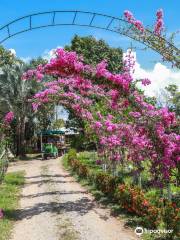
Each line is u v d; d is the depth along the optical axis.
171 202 12.74
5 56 56.88
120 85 13.88
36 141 55.66
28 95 46.38
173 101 15.08
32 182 25.88
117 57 52.28
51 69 14.55
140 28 14.09
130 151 17.08
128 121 17.47
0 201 18.52
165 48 13.73
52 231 13.27
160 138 13.22
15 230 13.60
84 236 12.50
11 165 40.16
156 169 13.81
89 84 14.96
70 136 63.28
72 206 17.06
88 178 24.41
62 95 21.86
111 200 17.67
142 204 13.58
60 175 29.05
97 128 21.20
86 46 53.03
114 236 12.40
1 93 46.72
